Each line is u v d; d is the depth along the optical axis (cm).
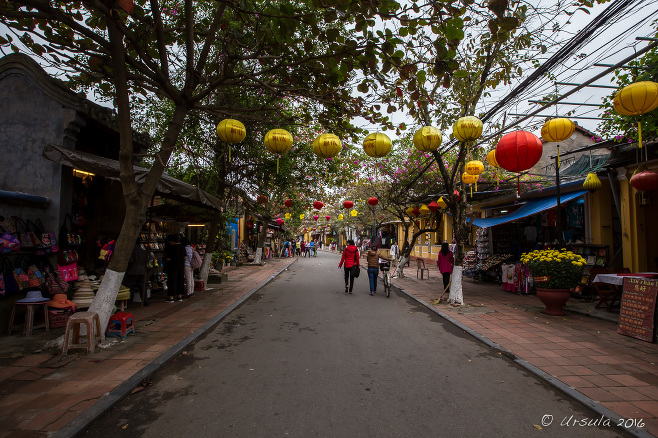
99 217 887
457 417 352
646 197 876
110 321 583
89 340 508
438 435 318
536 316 796
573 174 1174
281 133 519
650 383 432
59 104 670
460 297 902
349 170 1277
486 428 332
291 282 1426
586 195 1052
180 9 757
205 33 702
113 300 568
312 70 629
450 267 1080
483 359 525
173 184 743
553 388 425
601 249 971
